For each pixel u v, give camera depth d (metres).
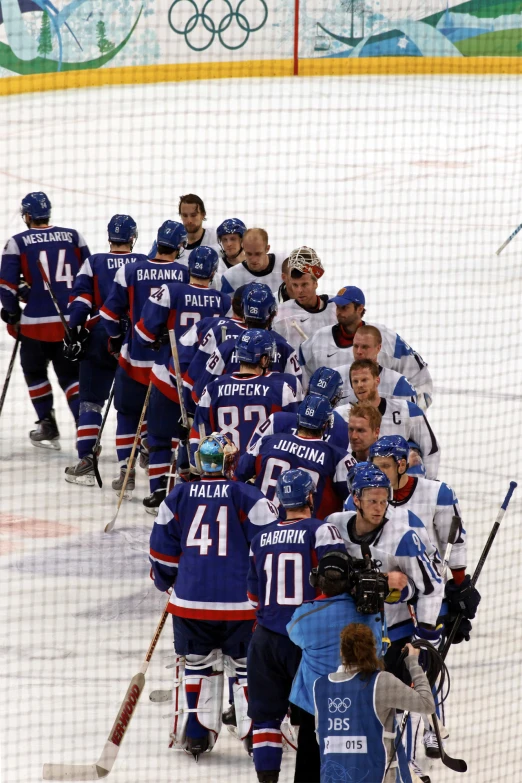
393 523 17.80
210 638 19.11
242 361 23.72
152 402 29.03
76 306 31.14
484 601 25.45
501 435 35.53
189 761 19.28
